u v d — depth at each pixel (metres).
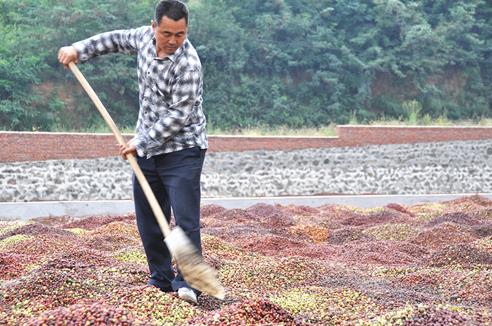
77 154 22.80
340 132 26.19
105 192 23.09
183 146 6.35
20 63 31.00
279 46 36.84
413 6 40.12
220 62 35.69
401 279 8.91
